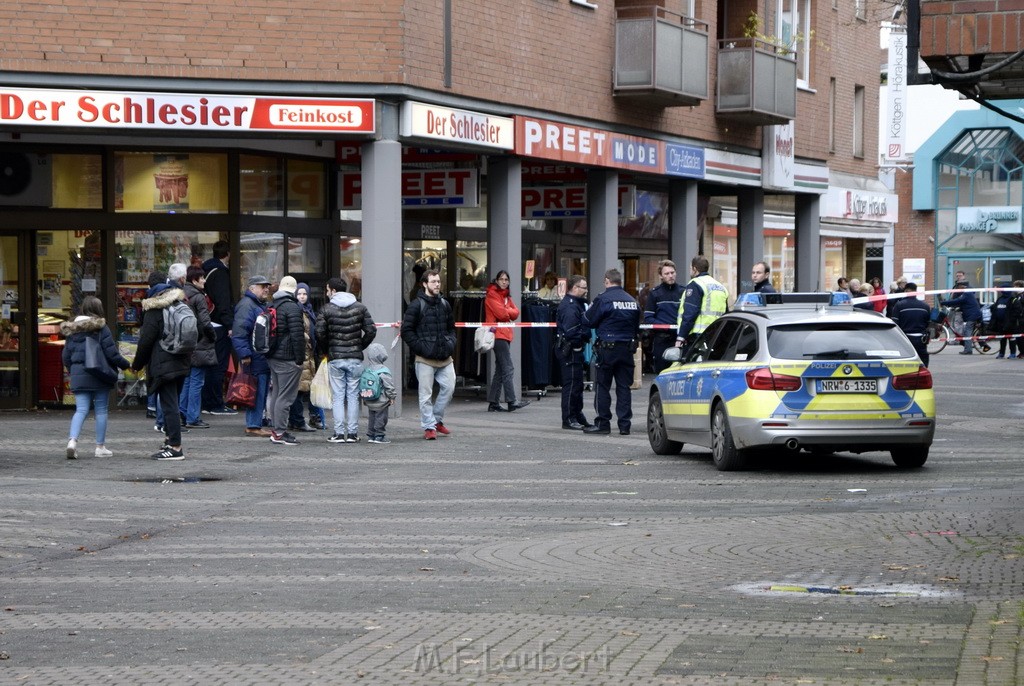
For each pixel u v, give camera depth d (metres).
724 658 6.92
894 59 46.91
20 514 12.32
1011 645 7.08
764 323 15.16
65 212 21.88
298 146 23.20
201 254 22.42
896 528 11.25
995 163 57.25
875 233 46.75
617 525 11.66
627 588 8.95
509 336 22.81
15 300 22.11
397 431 19.64
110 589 9.08
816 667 6.71
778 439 14.66
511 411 22.83
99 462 15.93
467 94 22.33
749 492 13.68
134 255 22.23
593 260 26.84
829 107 36.06
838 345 14.90
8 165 21.62
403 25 20.75
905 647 7.10
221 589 9.00
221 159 22.33
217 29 20.22
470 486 14.28
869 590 8.79
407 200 23.47
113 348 16.20
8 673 6.85
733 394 15.09
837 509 12.45
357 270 24.53
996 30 10.75
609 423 19.53
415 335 18.59
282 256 23.16
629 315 19.36
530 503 13.07
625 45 26.23
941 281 58.31
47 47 19.70
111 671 6.84
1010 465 15.76
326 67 20.58
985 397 26.14
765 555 10.13
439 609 8.27
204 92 20.25
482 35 22.66
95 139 21.56
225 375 21.56
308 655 7.09
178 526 11.85
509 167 23.94
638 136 27.31
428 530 11.51
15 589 9.15
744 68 29.77
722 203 36.59
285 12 20.45
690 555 10.16
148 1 20.00
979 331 42.12
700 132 29.61
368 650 7.18
